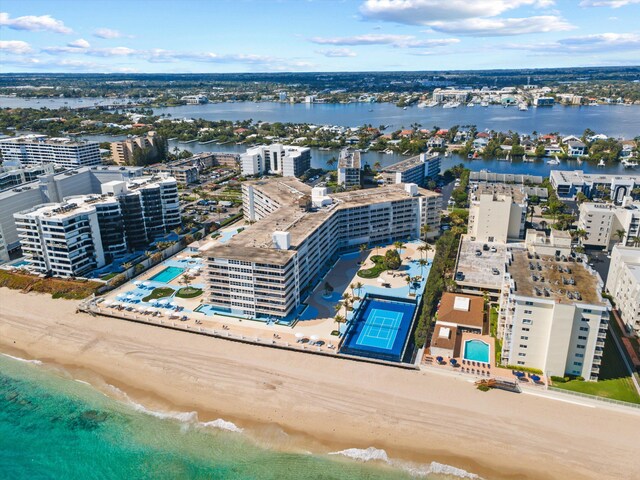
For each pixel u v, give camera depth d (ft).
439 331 652.89
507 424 507.71
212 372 605.31
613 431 495.41
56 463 488.44
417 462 472.44
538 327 565.12
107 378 607.78
